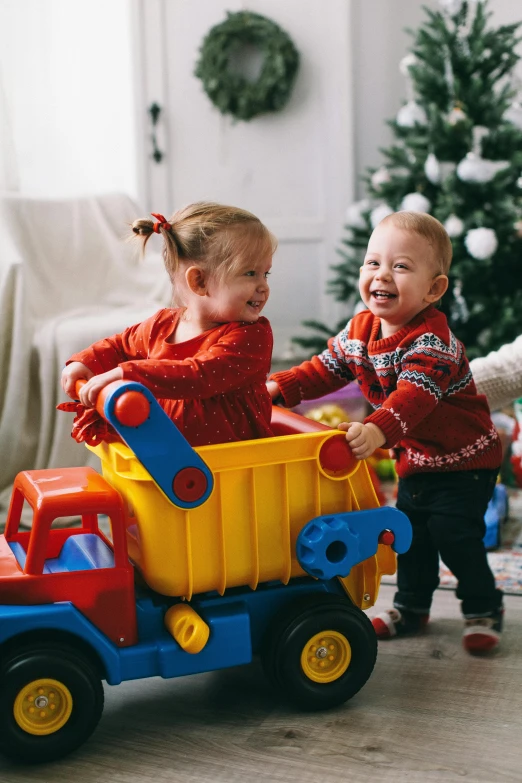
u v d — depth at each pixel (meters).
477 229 2.77
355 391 2.72
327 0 3.67
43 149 3.53
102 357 1.45
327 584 1.36
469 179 2.79
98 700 1.19
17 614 1.14
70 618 1.17
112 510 1.21
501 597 1.53
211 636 1.25
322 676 1.30
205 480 1.19
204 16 3.64
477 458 1.51
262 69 3.64
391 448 1.49
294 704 1.29
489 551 2.02
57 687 1.16
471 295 2.88
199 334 1.37
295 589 1.33
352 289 3.29
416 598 1.59
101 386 1.19
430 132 2.90
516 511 2.34
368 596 1.38
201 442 1.33
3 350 2.38
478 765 1.15
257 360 1.32
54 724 1.17
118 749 1.21
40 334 2.46
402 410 1.35
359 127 3.86
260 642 1.32
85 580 1.20
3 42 3.30
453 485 1.52
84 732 1.18
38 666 1.14
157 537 1.22
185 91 3.68
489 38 2.96
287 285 3.84
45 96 3.50
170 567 1.23
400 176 3.02
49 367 2.39
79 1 3.57
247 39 3.64
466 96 2.93
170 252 1.38
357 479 1.35
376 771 1.14
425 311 1.49
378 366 1.48
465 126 2.86
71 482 1.27
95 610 1.20
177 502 1.18
